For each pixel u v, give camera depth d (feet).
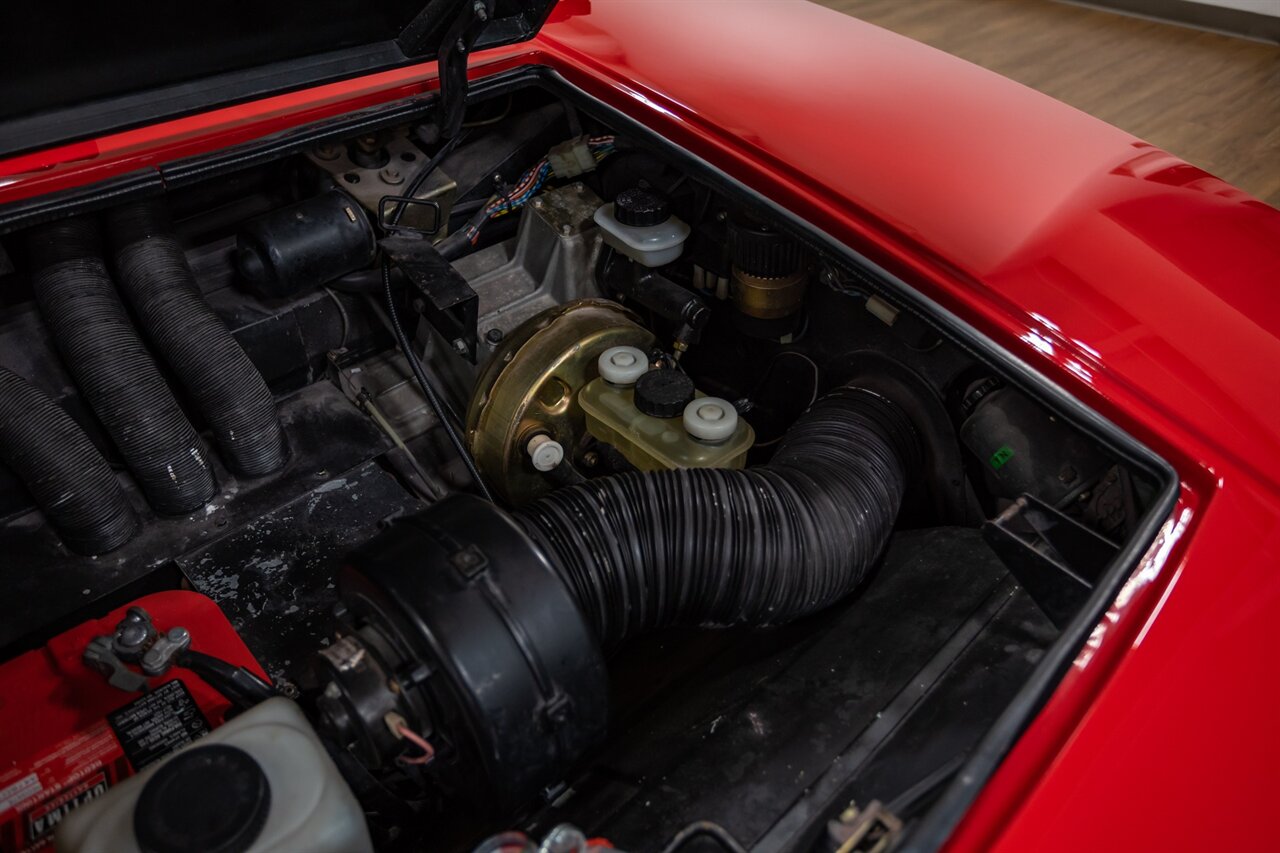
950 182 3.92
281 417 4.78
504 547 2.84
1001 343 3.37
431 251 4.44
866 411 4.15
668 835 3.01
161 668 3.15
